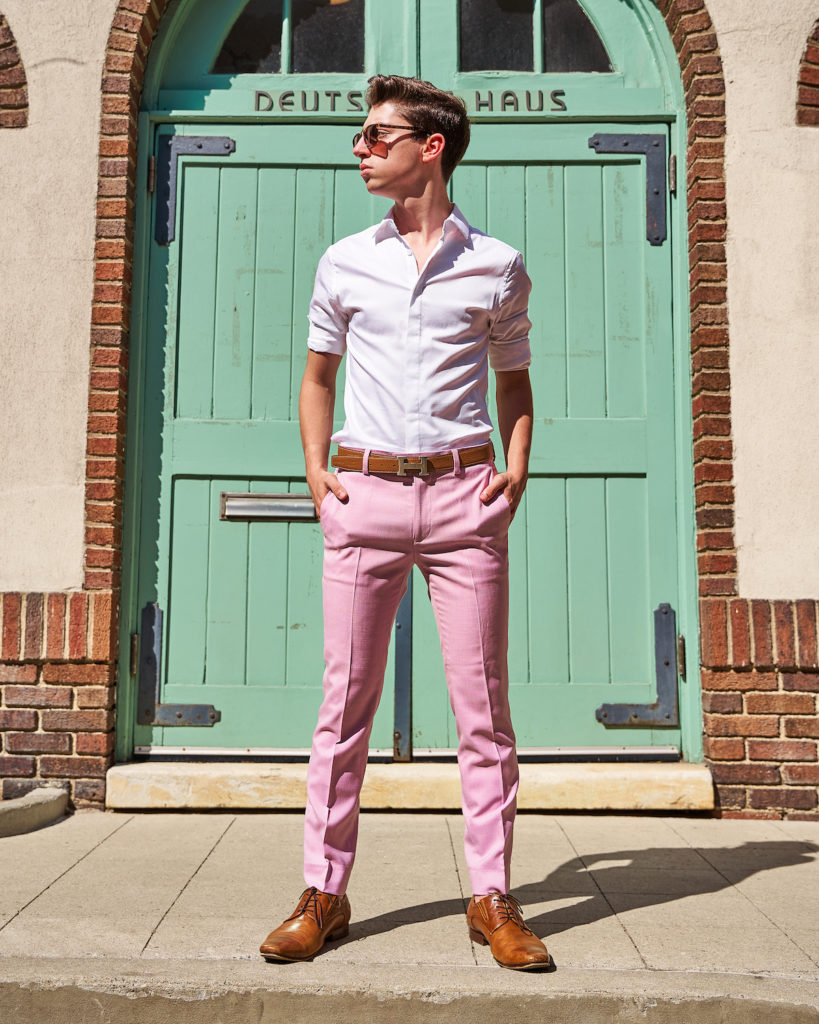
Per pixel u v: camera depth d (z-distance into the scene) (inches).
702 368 133.7
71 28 138.7
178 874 99.3
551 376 139.8
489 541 79.7
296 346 140.9
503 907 77.4
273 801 126.4
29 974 72.2
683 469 137.3
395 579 80.4
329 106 143.8
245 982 71.3
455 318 80.3
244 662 135.9
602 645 136.0
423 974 73.0
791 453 132.3
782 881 99.1
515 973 73.5
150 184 141.9
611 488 138.5
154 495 138.0
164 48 144.7
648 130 143.7
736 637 129.3
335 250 85.0
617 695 135.1
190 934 81.5
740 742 128.6
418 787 127.1
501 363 86.7
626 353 140.3
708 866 104.5
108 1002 71.1
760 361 133.6
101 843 111.3
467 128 84.9
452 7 146.4
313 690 135.3
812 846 113.0
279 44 147.3
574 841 114.8
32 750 128.3
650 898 93.3
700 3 138.9
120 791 126.6
